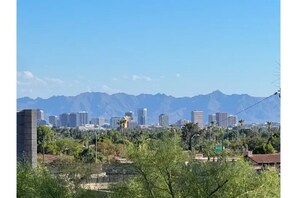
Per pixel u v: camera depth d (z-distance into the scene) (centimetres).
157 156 380
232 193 368
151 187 385
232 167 370
